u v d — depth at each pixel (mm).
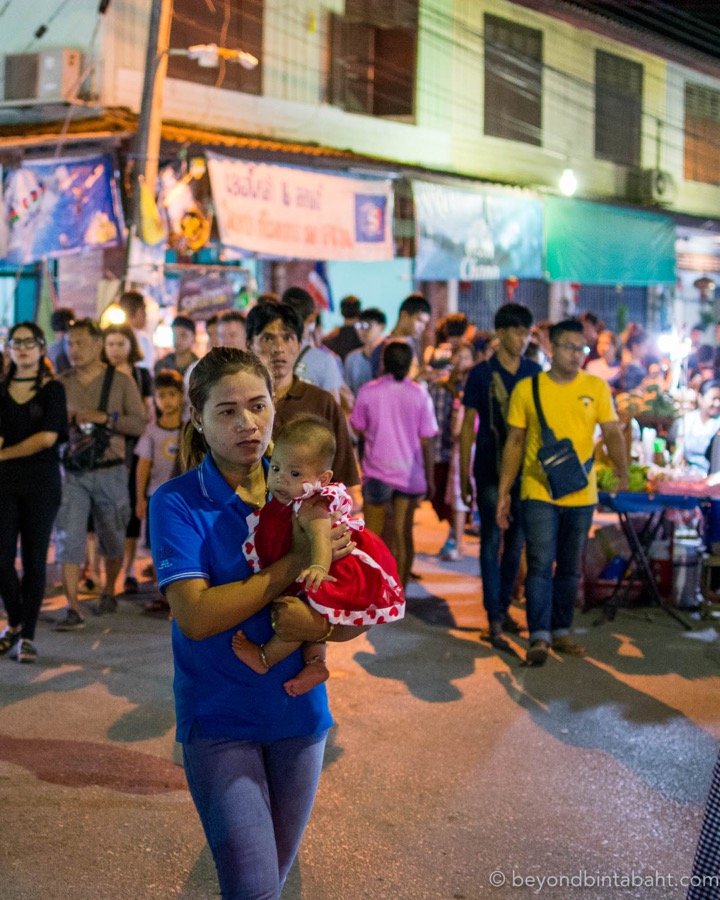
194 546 2660
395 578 2842
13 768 4848
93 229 12883
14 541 6516
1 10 13758
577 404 6621
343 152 15422
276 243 14117
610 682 6387
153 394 8539
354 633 2818
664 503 7738
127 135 12734
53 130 13156
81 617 7391
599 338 14805
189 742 2680
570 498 6684
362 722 5582
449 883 3893
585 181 22031
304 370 6285
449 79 18984
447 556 10266
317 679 2736
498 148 20031
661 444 8766
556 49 21047
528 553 6750
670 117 24047
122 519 7629
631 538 7996
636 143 23297
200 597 2602
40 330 6504
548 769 4980
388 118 18125
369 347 10711
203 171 13344
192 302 12359
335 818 4414
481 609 8297
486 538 7258
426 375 10234
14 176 12594
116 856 4031
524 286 21578
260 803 2627
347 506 2754
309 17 16500
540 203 18578
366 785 4754
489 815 4469
